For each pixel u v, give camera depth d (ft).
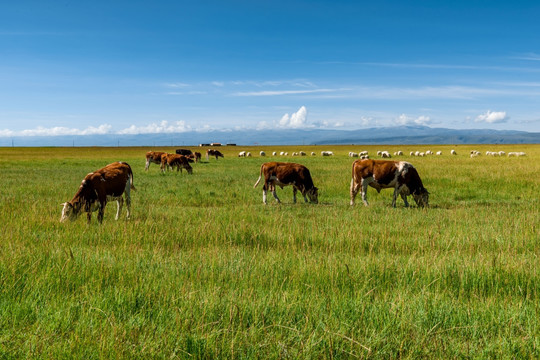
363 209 43.80
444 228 32.01
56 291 16.55
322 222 35.50
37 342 12.11
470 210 42.32
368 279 18.49
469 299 16.71
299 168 51.31
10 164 144.87
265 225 32.35
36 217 34.01
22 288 16.67
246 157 214.28
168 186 67.46
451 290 17.66
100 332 12.66
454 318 14.40
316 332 13.00
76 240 27.09
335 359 11.94
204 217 36.91
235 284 17.79
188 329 13.19
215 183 72.90
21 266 18.92
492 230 30.66
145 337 12.71
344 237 27.78
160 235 27.94
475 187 63.26
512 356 12.04
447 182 68.39
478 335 13.38
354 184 50.67
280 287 17.30
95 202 35.40
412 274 19.33
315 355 12.00
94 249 24.32
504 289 17.67
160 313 14.15
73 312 14.33
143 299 15.51
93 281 17.29
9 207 38.99
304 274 18.81
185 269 19.65
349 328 13.32
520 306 15.12
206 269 19.58
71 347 11.74
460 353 12.26
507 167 95.14
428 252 24.23
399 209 44.70
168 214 38.83
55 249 22.85
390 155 209.87
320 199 56.65
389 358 12.17
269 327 13.44
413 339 12.99
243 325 13.60
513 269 19.30
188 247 26.20
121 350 11.71
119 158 202.39
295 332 13.10
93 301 15.10
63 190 58.23
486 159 143.33
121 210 40.27
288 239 27.30
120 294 15.65
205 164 144.87
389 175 48.52
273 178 51.42
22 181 73.00
